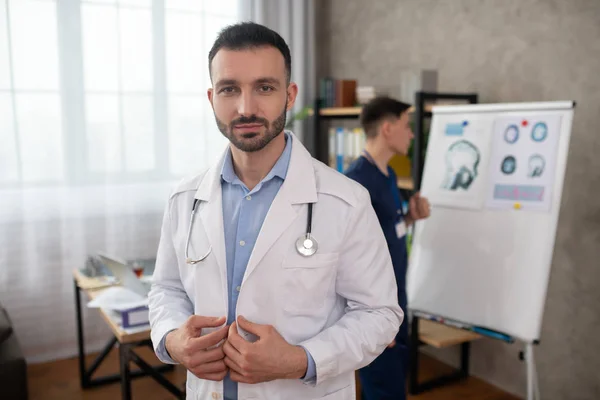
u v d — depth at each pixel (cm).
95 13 345
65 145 344
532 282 236
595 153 253
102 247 361
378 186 230
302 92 427
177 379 321
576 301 266
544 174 237
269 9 408
